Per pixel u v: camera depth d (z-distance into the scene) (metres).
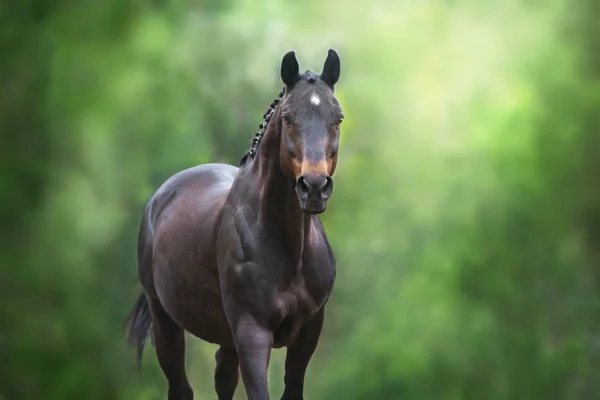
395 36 24.28
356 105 23.81
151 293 7.78
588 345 16.75
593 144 17.28
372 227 21.45
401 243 20.48
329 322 21.22
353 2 25.58
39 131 13.34
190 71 17.67
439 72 23.27
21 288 13.12
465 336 17.56
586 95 17.44
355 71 24.47
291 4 25.41
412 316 18.25
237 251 6.44
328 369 19.58
